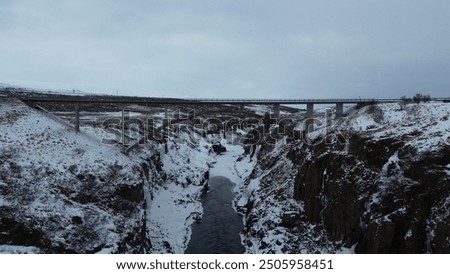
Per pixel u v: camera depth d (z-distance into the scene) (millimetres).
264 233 42594
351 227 33125
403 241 26594
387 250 26953
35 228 32781
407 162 29297
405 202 27656
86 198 40281
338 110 74000
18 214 33344
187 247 43344
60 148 47625
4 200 34344
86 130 62812
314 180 41625
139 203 45500
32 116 54594
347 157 37969
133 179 46312
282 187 51156
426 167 27500
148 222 47719
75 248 33344
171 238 44969
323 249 35875
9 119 50344
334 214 36375
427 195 26188
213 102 75750
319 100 72875
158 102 69562
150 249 41281
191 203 57562
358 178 34594
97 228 36250
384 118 55812
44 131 51062
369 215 30469
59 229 34125
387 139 34469
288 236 40094
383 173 31359
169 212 52125
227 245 43469
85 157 47500
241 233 47281
